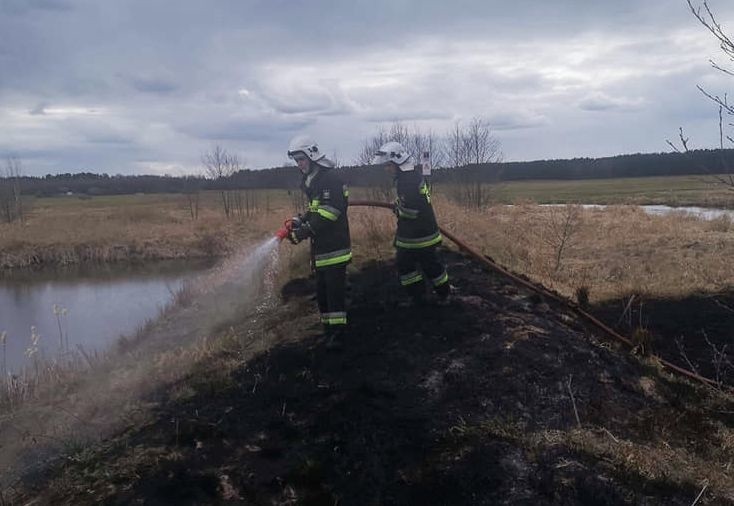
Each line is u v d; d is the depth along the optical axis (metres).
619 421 5.12
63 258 24.17
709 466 4.60
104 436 5.30
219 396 5.57
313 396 5.31
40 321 13.16
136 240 25.66
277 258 10.08
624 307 7.96
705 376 6.25
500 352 5.65
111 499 4.26
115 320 12.68
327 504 4.20
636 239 13.53
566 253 12.24
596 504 3.99
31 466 4.99
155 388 6.16
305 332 6.72
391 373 5.49
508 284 7.78
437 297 7.05
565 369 5.59
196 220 30.41
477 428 4.69
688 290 8.47
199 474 4.45
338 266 5.92
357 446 4.64
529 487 4.12
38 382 7.59
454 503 4.09
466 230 12.11
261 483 4.37
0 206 32.69
